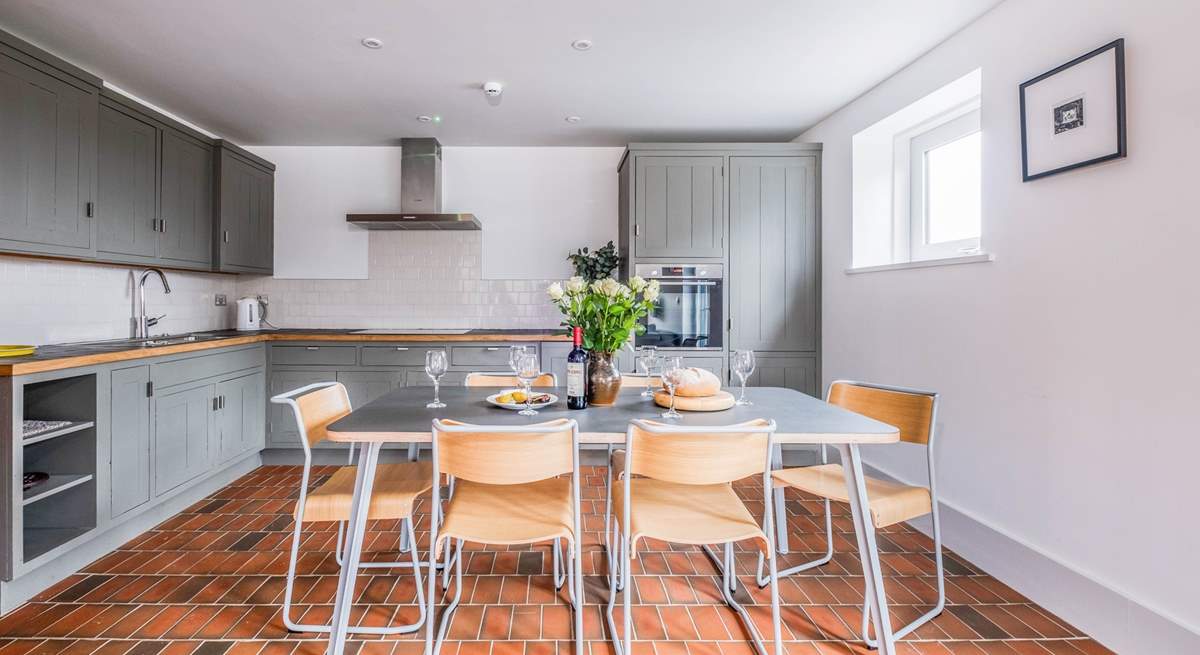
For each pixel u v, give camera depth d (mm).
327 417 2104
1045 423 2105
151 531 2666
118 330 3225
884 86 3141
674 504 1798
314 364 3752
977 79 2572
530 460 1529
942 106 2918
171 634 1848
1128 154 1791
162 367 2721
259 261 4156
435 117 3750
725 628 1913
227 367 3287
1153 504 1723
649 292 2098
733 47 2742
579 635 1616
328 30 2576
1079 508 1965
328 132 4062
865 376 3342
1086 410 1941
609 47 2748
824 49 2760
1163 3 1681
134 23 2510
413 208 4230
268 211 4273
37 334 2760
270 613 1973
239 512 2920
